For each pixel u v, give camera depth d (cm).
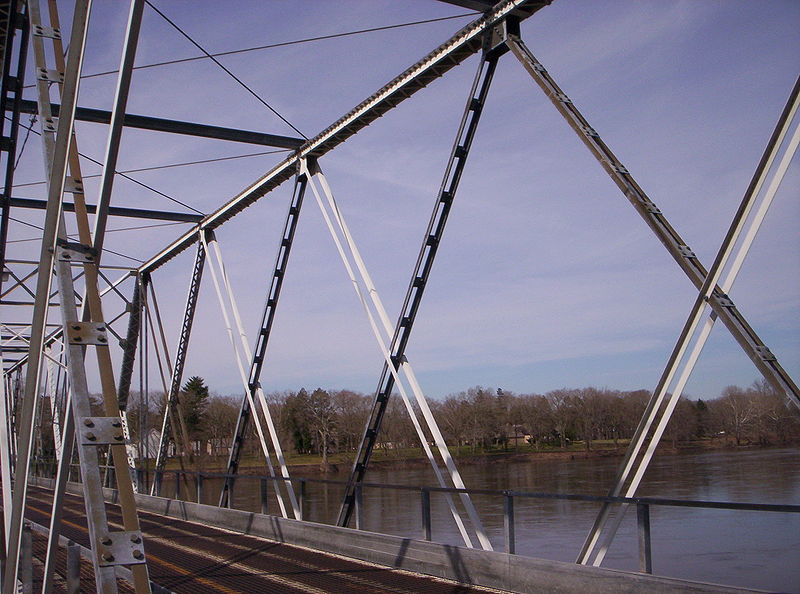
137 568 340
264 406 1445
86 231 416
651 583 662
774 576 1019
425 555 963
